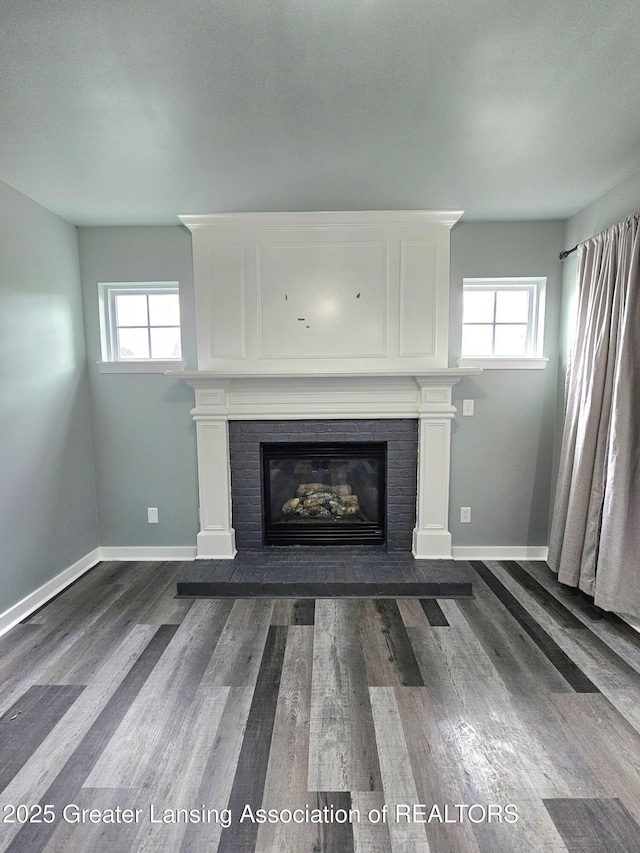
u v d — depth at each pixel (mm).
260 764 1485
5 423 2395
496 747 1548
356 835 1258
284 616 2441
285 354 2979
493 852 1210
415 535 3072
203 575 2766
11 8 1221
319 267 2912
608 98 1656
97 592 2750
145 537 3258
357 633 2266
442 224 2859
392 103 1678
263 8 1237
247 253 2912
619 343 2264
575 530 2576
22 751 1549
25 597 2523
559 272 3006
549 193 2537
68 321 2924
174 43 1356
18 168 2184
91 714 1720
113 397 3148
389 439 3049
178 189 2439
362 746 1554
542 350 3074
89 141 1933
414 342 2953
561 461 2812
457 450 3145
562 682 1885
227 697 1806
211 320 2971
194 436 3160
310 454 3096
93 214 2801
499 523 3207
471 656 2068
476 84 1571
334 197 2576
